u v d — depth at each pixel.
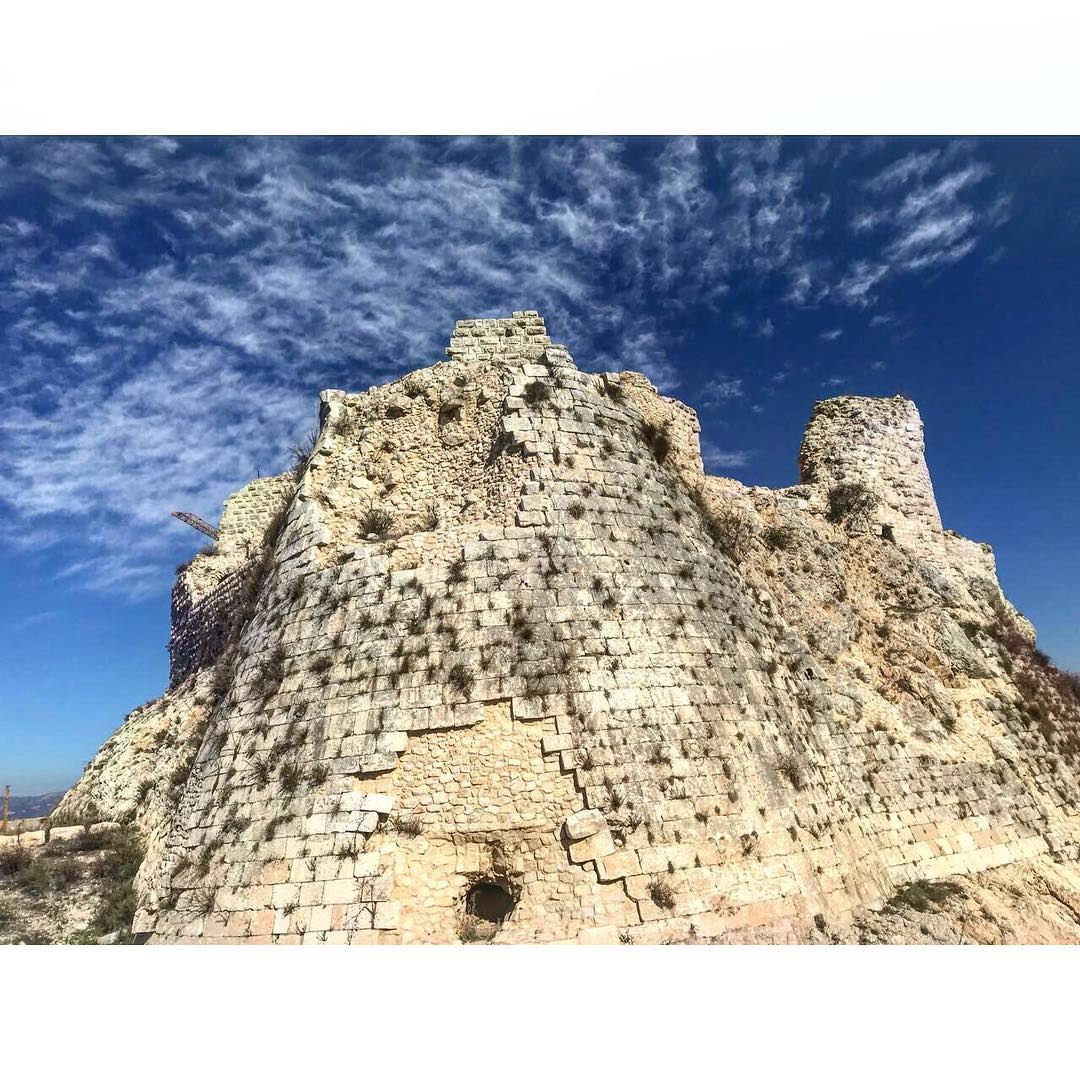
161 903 15.36
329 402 21.95
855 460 30.77
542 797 14.60
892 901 18.27
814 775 18.81
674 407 24.39
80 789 27.78
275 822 15.10
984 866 21.27
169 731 25.67
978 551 31.89
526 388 19.92
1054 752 26.17
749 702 17.89
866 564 28.30
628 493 19.44
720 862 14.81
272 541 22.16
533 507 17.89
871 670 24.73
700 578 19.36
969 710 25.50
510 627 16.25
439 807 14.70
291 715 16.50
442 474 20.16
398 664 16.11
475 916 14.51
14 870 19.70
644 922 13.59
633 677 16.30
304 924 13.77
